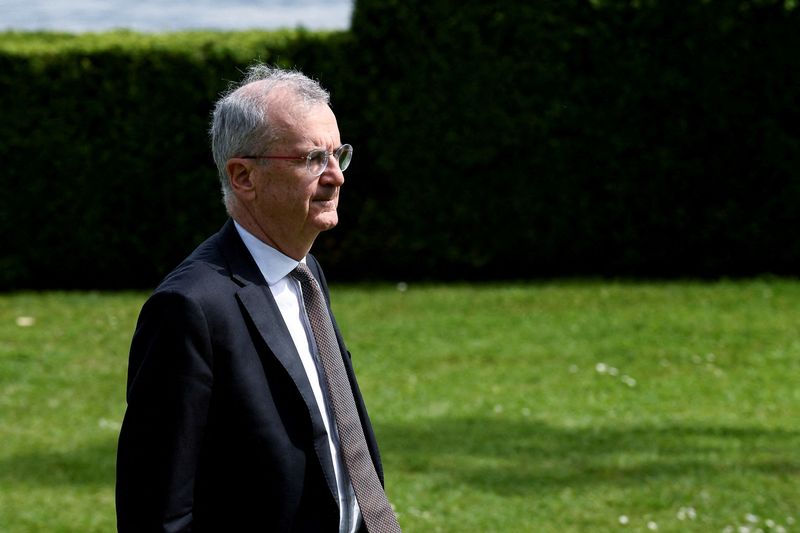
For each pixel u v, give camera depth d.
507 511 14.82
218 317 6.27
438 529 14.23
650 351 23.25
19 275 31.42
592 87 29.91
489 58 30.05
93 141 31.03
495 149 30.36
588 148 30.19
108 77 30.78
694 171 29.97
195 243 31.44
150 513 6.02
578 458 17.00
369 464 6.81
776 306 26.75
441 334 24.95
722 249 30.45
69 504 15.33
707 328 24.89
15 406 20.36
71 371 22.73
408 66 30.31
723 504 15.01
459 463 16.83
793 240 30.02
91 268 31.72
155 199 31.27
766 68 29.36
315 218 6.64
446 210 30.89
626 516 14.64
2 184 31.05
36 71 30.67
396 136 30.61
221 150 6.70
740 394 20.28
